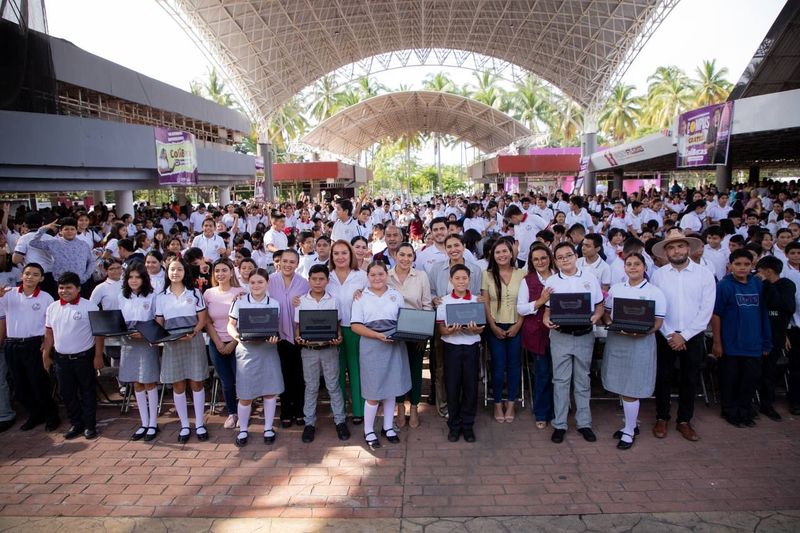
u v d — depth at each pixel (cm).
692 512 357
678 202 1603
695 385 468
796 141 1698
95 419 507
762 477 399
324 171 3656
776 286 483
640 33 2631
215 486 407
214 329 500
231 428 516
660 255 480
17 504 388
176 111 2088
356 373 511
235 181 2661
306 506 377
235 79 3175
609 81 3067
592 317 461
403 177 7388
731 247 611
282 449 468
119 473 431
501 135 4897
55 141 1170
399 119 5281
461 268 470
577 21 2805
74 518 369
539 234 681
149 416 500
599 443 462
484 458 441
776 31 1809
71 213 1266
